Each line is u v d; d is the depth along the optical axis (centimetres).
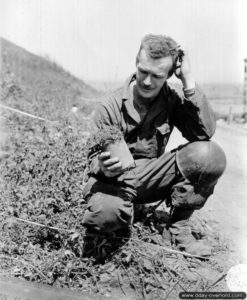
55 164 400
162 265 296
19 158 428
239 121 985
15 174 401
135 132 317
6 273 296
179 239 321
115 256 295
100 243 301
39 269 296
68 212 332
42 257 307
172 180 319
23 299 264
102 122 312
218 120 1006
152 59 285
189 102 300
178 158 309
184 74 300
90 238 307
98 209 284
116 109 310
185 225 323
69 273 287
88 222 291
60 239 315
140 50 293
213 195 466
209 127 308
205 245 340
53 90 1056
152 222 351
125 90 308
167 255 310
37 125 607
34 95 900
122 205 284
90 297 272
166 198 337
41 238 326
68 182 370
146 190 324
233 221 396
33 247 318
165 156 317
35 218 336
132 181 295
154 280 286
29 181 387
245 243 353
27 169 408
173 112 325
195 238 351
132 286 285
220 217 406
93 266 295
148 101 308
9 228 333
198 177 304
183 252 314
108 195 286
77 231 309
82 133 564
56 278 291
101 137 287
